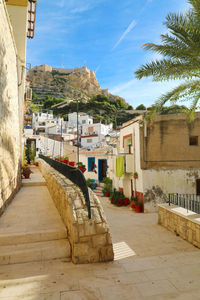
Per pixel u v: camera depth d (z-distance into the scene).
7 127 6.78
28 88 16.95
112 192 15.32
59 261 3.82
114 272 3.49
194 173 12.68
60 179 6.54
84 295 2.79
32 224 4.96
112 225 8.99
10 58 7.27
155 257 4.27
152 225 8.77
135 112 77.31
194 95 8.98
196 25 7.09
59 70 149.50
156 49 7.67
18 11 12.13
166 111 12.70
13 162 8.12
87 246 3.83
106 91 142.88
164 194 12.29
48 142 28.39
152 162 12.40
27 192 9.73
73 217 3.92
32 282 3.09
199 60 7.41
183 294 2.87
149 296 2.81
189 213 6.91
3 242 4.12
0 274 3.32
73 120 62.28
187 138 12.73
